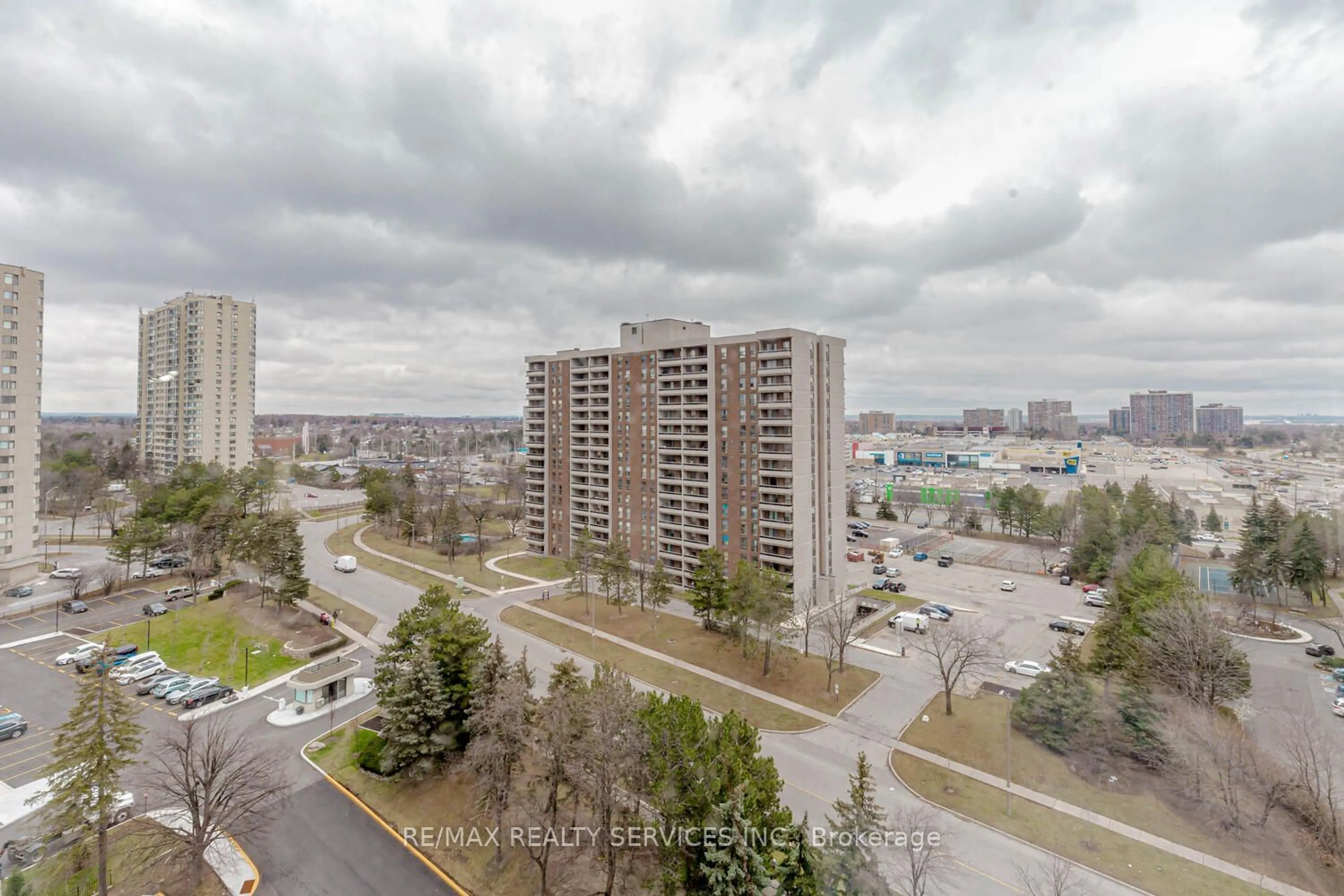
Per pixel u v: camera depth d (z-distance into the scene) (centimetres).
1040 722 4541
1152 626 4847
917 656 6262
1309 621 6794
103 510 11062
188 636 6488
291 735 4641
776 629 5891
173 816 3403
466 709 4134
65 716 4841
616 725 3272
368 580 8781
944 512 14875
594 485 9531
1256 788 3666
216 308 14188
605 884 3212
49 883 3077
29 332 8188
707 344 7969
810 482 7494
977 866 3281
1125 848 3409
